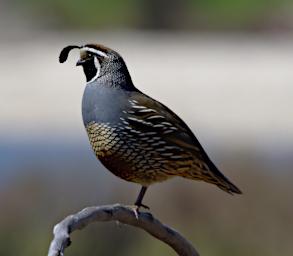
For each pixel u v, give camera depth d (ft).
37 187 41.83
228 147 58.03
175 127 27.14
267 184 42.39
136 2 156.35
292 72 107.24
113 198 42.01
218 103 86.58
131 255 37.24
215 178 27.71
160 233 21.85
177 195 41.88
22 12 152.66
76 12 154.30
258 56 122.52
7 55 120.67
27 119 79.05
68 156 59.67
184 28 154.81
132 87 27.22
